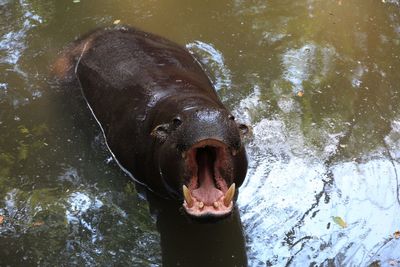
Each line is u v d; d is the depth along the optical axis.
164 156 3.38
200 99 3.56
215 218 3.19
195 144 3.14
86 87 4.08
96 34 4.33
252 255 3.37
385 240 3.41
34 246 3.44
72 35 4.54
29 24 4.62
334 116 3.95
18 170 3.77
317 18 4.61
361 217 3.50
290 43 4.42
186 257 3.38
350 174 3.67
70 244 3.45
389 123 3.92
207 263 3.36
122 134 3.71
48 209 3.59
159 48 4.09
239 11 4.68
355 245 3.39
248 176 3.65
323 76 4.19
